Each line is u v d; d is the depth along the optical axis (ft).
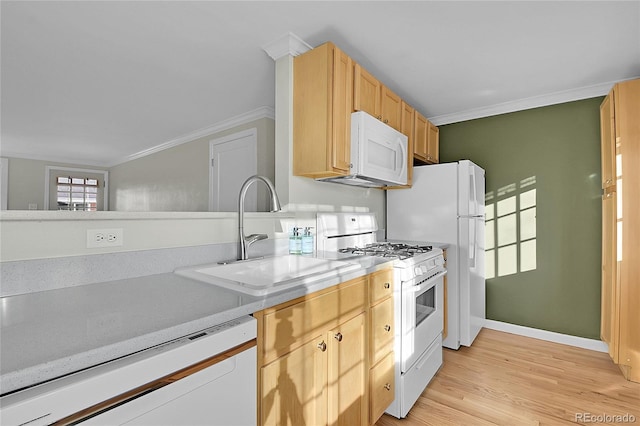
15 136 14.96
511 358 8.41
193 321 2.69
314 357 4.11
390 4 5.55
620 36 6.47
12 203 18.15
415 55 7.27
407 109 9.11
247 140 12.07
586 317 9.11
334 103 6.20
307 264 5.80
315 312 4.13
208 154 13.80
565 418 5.99
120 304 3.11
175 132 14.33
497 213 10.48
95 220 3.89
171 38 6.78
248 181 5.32
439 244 9.13
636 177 7.22
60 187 19.63
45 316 2.76
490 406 6.36
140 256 4.30
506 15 5.83
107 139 15.56
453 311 9.00
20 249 3.38
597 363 8.13
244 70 8.31
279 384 3.57
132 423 2.24
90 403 2.05
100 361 2.15
